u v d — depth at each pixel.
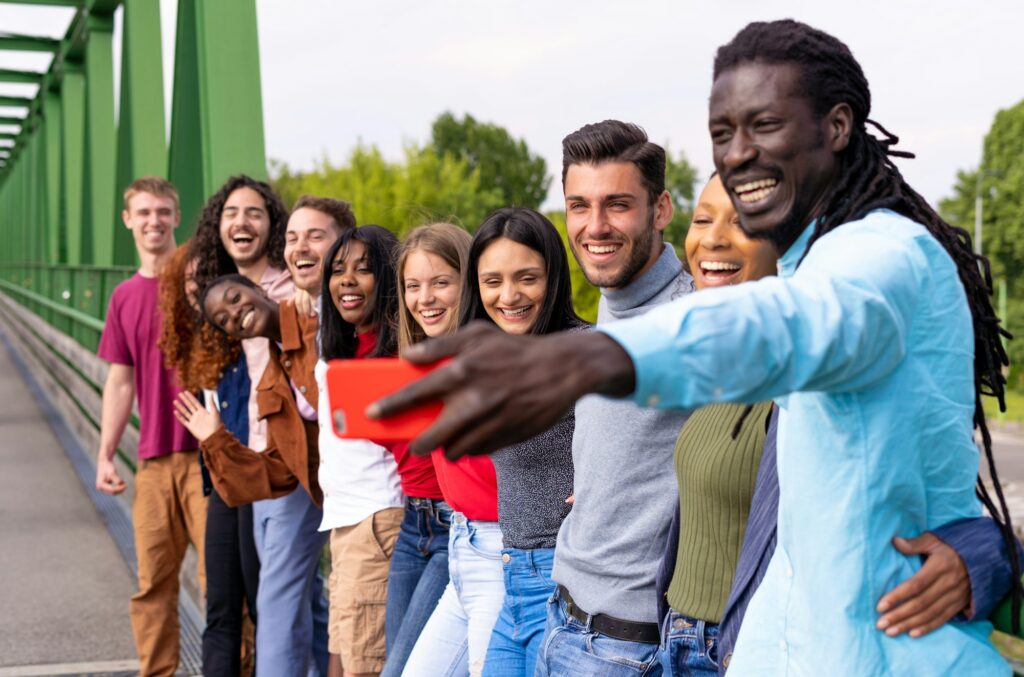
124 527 7.41
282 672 3.61
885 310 1.00
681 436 1.97
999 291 57.75
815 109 1.15
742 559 1.68
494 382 0.81
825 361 0.95
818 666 1.22
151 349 4.47
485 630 2.63
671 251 2.42
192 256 3.97
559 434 2.43
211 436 3.44
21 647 5.05
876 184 1.19
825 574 1.20
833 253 1.07
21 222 34.66
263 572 3.65
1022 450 32.62
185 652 4.93
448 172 30.88
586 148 2.31
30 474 9.34
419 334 2.99
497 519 2.64
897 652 1.19
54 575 6.28
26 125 30.72
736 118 1.16
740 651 1.36
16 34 19.56
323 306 3.27
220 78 5.81
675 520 1.99
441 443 0.82
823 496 1.19
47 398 14.62
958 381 1.16
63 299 13.04
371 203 28.67
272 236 4.04
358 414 0.88
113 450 4.74
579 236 2.36
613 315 2.42
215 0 5.84
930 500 1.20
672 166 37.44
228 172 5.79
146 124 8.84
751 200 1.18
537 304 2.57
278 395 3.47
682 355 0.87
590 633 2.18
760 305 0.93
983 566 1.20
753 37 1.16
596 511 2.17
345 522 3.23
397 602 3.04
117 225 9.52
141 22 8.88
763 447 1.79
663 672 2.02
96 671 4.75
